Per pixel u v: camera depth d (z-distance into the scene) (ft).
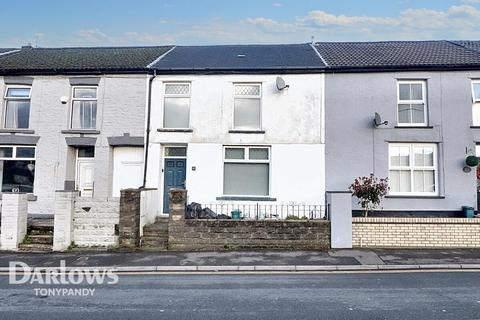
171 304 22.15
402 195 44.29
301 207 45.11
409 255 34.01
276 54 56.65
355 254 34.42
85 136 48.08
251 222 37.06
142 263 31.83
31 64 51.31
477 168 45.27
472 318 19.65
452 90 45.06
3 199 36.78
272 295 23.82
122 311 20.95
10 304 22.27
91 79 48.67
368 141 45.37
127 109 48.01
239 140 46.50
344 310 20.94
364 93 45.93
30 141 48.19
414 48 55.77
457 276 28.35
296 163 45.75
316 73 46.55
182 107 48.24
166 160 48.06
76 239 37.01
